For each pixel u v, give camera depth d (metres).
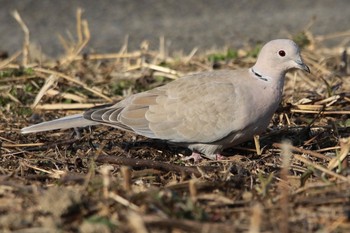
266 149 13.64
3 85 17.20
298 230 9.60
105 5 31.95
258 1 33.06
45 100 16.50
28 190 10.70
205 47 25.55
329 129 14.30
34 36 27.50
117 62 19.11
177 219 9.52
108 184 10.21
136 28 28.69
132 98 13.64
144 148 13.87
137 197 10.11
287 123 14.84
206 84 13.31
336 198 10.43
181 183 11.08
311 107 15.06
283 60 13.25
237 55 19.98
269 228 9.59
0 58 21.64
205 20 29.98
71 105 16.06
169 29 28.47
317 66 18.19
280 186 11.32
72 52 19.09
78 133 14.30
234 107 13.06
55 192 9.95
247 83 13.26
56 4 31.95
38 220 9.79
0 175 11.66
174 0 32.97
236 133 13.22
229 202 10.52
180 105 13.22
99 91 16.69
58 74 17.03
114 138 14.37
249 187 11.40
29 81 17.31
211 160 13.40
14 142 14.11
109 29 28.50
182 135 13.20
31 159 13.10
